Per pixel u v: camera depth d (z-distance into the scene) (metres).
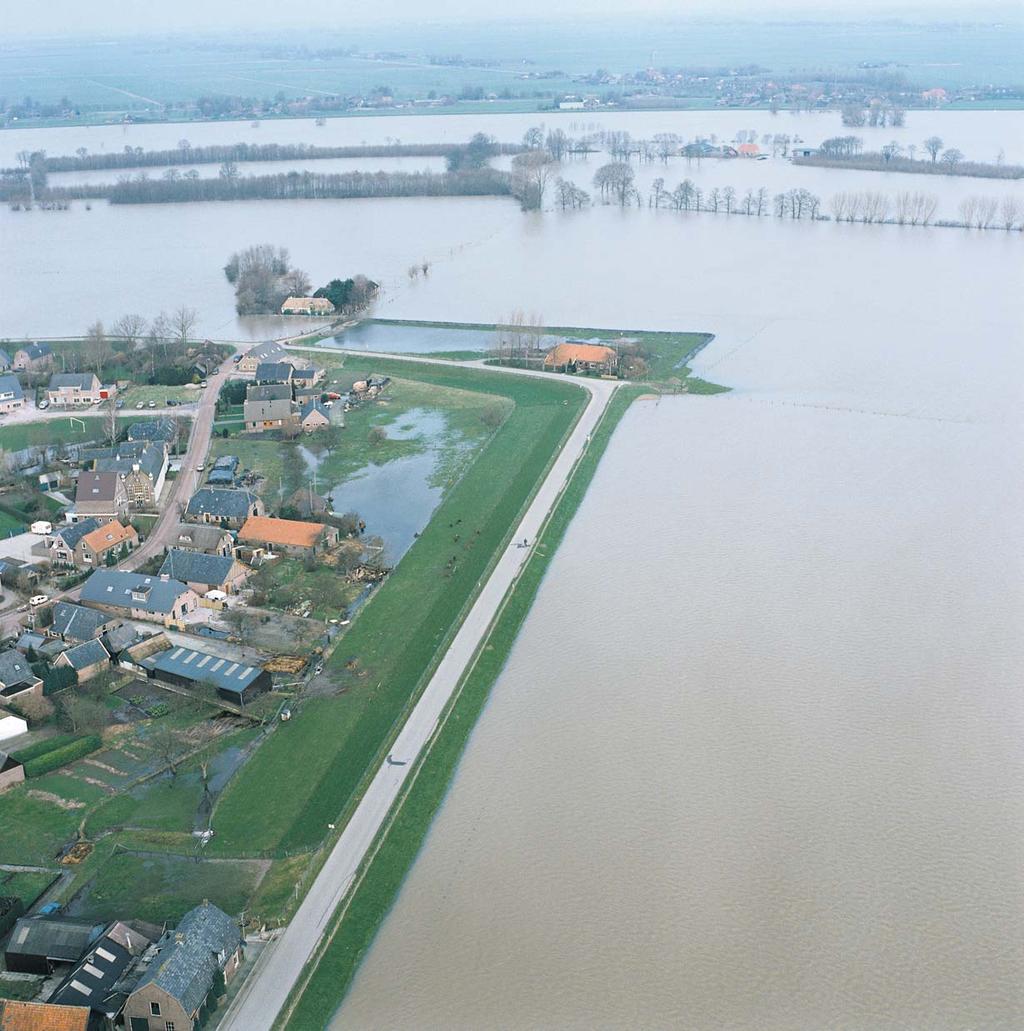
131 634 163.12
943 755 135.00
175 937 103.06
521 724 143.50
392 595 175.00
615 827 124.81
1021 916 111.75
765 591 172.75
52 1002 99.56
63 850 122.81
